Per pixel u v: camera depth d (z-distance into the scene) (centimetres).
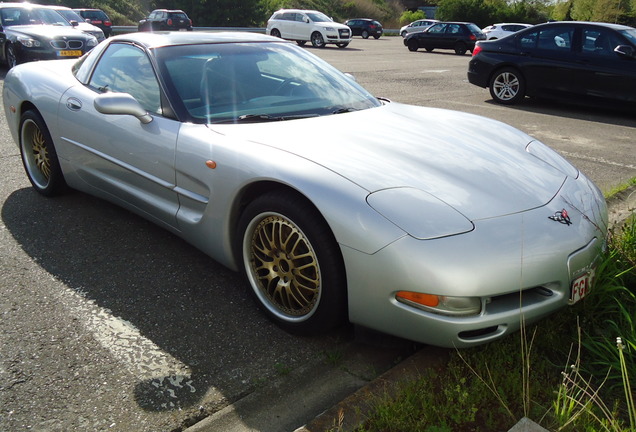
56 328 275
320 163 257
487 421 210
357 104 356
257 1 4003
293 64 379
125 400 228
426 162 270
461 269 218
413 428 205
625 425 213
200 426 214
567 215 253
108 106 306
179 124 315
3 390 230
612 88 880
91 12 2495
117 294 309
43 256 350
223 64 354
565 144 688
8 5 1259
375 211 232
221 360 255
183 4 3925
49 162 426
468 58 2206
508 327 229
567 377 214
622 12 4231
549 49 938
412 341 258
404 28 3969
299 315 268
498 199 249
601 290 275
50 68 447
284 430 214
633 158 623
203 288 318
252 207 271
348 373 248
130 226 398
